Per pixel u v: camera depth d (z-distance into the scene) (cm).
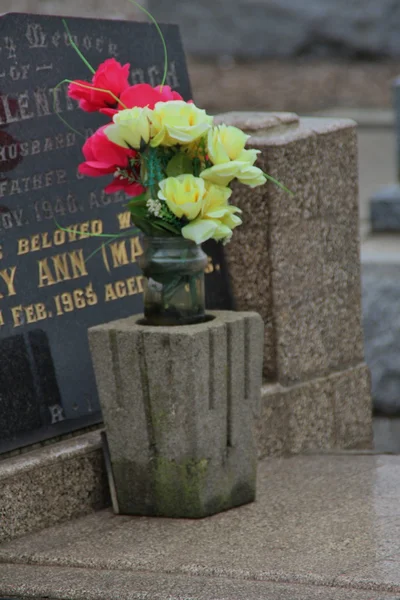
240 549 548
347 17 2366
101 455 617
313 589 504
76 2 1358
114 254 657
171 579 523
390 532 559
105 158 567
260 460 689
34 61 629
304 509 598
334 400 732
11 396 604
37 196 627
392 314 1080
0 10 1346
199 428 580
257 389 606
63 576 537
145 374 581
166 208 561
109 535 579
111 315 654
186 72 707
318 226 714
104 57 664
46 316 625
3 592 529
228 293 703
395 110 1234
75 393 631
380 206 1188
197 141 563
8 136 614
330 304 728
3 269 610
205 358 575
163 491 594
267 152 679
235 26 2416
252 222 691
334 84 2209
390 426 1060
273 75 2288
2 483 581
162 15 2452
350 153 728
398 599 491
